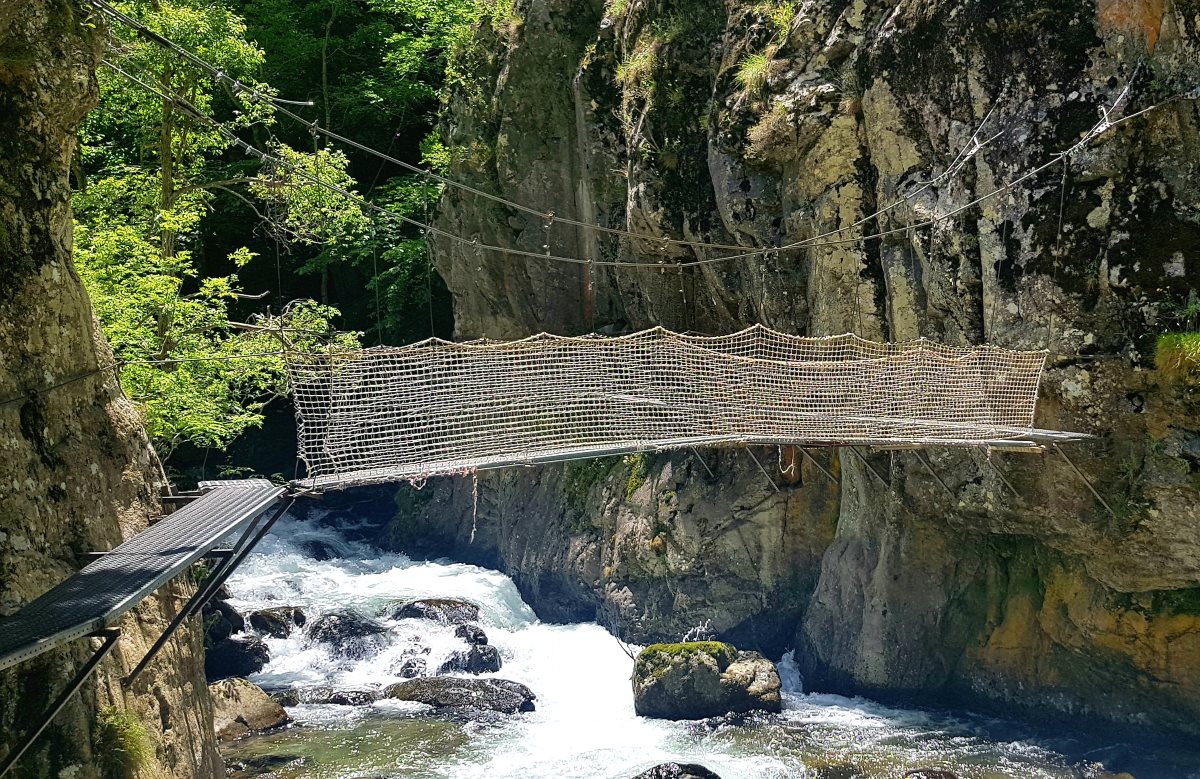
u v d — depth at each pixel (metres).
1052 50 11.09
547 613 18.66
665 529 16.31
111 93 15.67
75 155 15.86
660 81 16.30
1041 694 12.58
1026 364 11.20
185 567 5.56
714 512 15.87
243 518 6.42
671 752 12.10
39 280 6.66
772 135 13.94
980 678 13.12
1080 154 10.90
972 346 11.91
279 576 20.11
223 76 8.71
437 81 27.73
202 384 14.36
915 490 13.06
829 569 14.63
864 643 13.77
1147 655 11.63
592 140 18.66
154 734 6.88
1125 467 11.04
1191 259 10.57
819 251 13.71
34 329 6.59
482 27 21.88
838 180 13.45
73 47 7.02
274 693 14.49
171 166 16.12
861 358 11.52
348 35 28.08
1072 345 11.13
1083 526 11.37
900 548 13.57
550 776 11.51
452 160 22.17
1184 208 10.56
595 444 9.34
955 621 13.38
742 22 15.12
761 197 14.61
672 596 16.30
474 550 21.64
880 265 13.19
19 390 6.43
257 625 16.62
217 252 27.97
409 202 25.03
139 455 7.46
